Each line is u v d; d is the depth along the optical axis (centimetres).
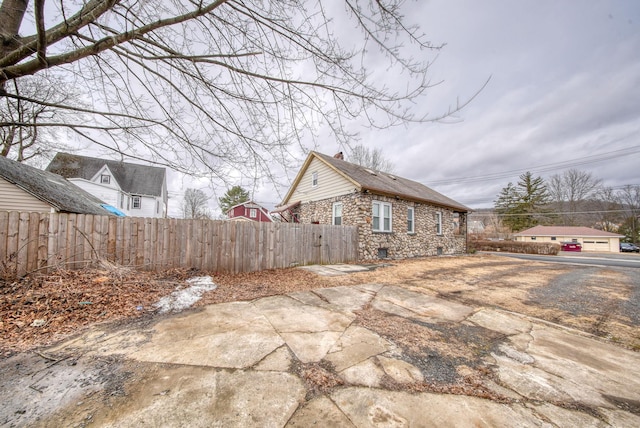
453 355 265
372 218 1071
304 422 165
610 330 350
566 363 255
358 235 1005
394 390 202
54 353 246
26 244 445
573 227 3025
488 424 168
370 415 173
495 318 383
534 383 218
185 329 308
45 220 465
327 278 642
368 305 425
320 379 213
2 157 868
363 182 1050
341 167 1192
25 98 306
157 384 200
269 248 741
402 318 369
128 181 2206
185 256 610
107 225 527
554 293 553
